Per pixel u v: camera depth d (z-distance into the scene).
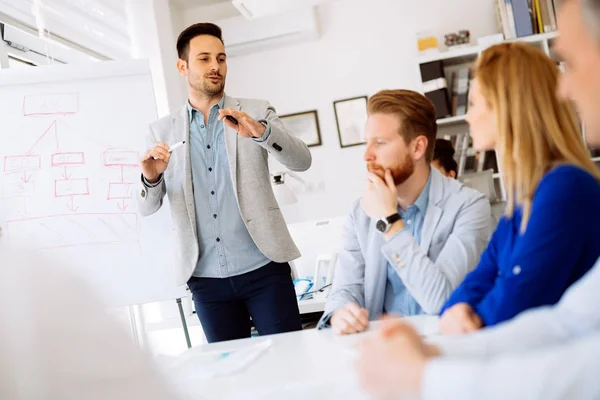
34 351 0.35
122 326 0.38
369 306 1.66
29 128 2.66
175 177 2.30
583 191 1.11
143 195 2.27
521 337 0.86
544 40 4.58
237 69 5.47
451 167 2.77
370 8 5.23
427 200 1.69
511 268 1.16
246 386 1.01
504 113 1.20
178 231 2.24
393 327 0.83
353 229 1.74
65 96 2.71
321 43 5.33
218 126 2.31
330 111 5.34
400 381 0.62
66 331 0.36
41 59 3.56
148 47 4.24
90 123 2.70
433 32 4.88
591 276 0.79
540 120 1.18
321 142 5.36
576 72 0.62
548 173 1.16
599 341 0.55
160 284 2.64
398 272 1.52
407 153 1.62
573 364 0.54
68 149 2.67
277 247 2.21
